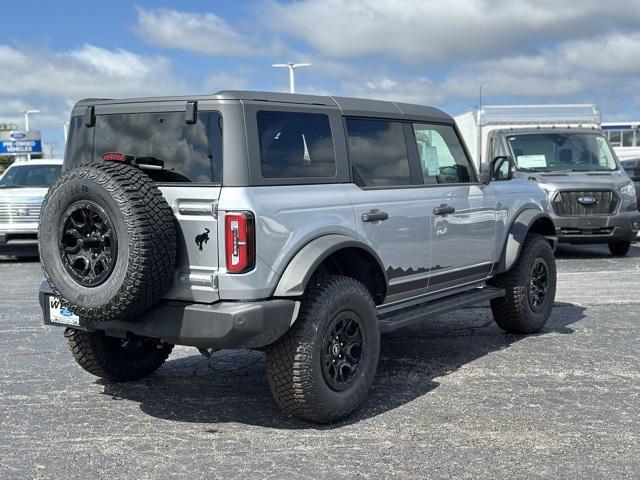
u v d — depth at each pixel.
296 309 4.53
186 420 4.93
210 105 4.52
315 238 4.75
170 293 4.54
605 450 4.31
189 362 6.42
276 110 4.72
